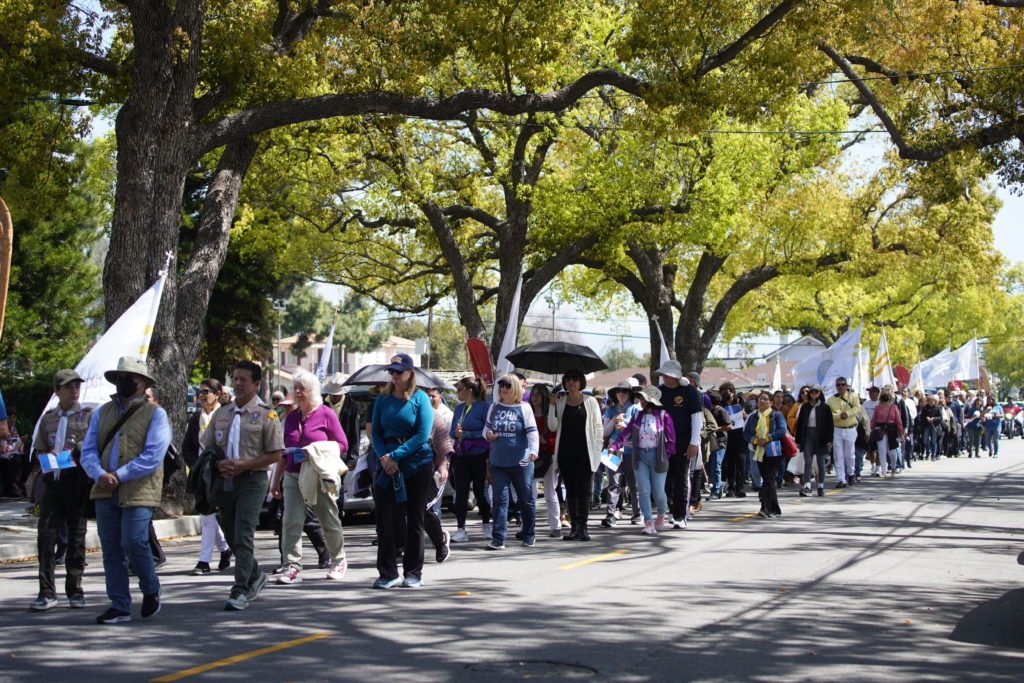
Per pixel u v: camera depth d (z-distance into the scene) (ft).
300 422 34.32
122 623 26.99
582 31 88.12
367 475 35.29
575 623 26.94
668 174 101.19
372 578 34.71
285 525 34.04
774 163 109.70
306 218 101.55
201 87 64.59
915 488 74.28
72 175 68.80
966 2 73.56
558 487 51.72
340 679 21.24
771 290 162.71
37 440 31.60
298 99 59.31
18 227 85.46
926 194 81.76
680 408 47.96
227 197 62.80
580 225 94.63
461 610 28.71
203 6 55.83
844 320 181.37
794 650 24.18
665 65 63.82
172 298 56.70
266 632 25.84
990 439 126.41
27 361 88.38
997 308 221.05
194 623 26.99
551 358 61.67
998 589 32.63
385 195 97.25
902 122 77.82
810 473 68.03
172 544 48.44
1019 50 72.38
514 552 41.01
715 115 96.22
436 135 95.09
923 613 28.76
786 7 61.57
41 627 26.50
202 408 37.06
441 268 107.86
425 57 59.77
